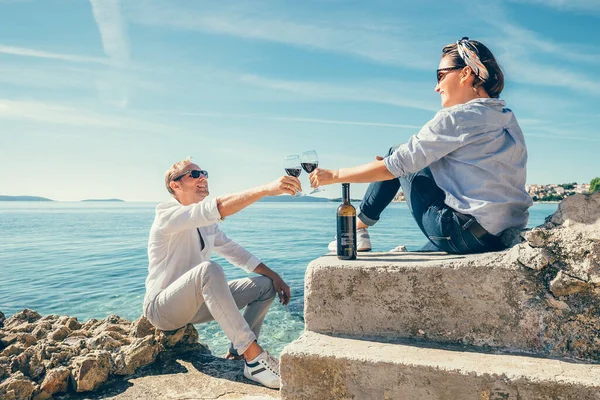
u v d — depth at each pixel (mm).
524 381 1688
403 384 1843
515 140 2217
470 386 1750
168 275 2969
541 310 1940
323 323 2211
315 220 35938
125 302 6516
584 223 2029
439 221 2270
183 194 3209
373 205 2650
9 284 8211
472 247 2254
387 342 2070
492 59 2271
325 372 1958
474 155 2188
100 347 3020
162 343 3006
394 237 17234
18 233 23828
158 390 2527
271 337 4590
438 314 2059
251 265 3252
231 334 2586
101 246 15797
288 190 2447
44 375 2656
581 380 1637
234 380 2623
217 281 2637
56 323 3637
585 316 1903
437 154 2150
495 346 1991
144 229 27250
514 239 2154
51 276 9039
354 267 2156
